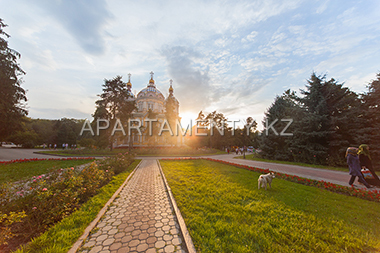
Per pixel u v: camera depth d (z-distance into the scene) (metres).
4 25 15.52
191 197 5.11
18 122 17.36
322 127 14.17
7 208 3.27
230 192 5.66
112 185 6.37
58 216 3.54
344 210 4.17
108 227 3.35
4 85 14.73
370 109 12.41
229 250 2.58
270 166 12.77
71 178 4.51
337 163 12.81
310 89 15.12
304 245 2.75
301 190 5.93
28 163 12.80
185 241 2.79
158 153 25.66
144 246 2.73
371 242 2.79
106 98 29.34
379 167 11.19
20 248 2.63
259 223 3.45
